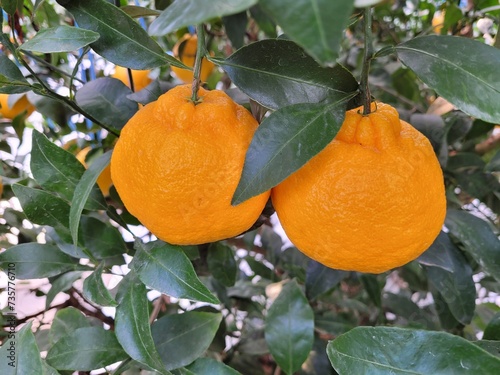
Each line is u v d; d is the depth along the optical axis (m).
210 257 0.34
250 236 0.43
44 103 0.36
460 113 0.34
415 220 0.18
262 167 0.18
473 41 0.18
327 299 0.43
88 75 0.39
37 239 0.37
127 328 0.23
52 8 0.37
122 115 0.28
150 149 0.19
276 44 0.20
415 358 0.19
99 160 0.24
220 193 0.19
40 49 0.20
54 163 0.26
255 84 0.20
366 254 0.19
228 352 0.40
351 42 0.48
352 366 0.20
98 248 0.28
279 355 0.29
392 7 0.45
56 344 0.26
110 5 0.22
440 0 0.45
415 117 0.33
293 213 0.20
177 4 0.12
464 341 0.18
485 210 0.46
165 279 0.22
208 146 0.19
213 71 0.48
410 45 0.19
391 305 0.43
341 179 0.18
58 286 0.30
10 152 0.42
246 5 0.11
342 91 0.20
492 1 0.41
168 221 0.19
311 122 0.18
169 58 0.22
